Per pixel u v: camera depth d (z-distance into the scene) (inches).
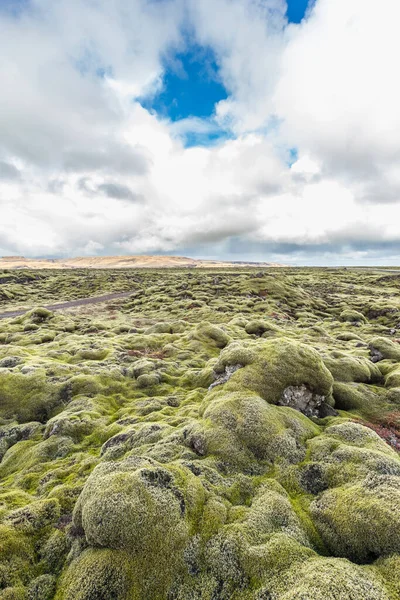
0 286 7160.4
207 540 528.4
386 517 510.9
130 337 2573.8
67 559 559.8
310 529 559.5
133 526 516.1
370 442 773.3
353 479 631.8
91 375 1492.4
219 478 674.8
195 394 1301.7
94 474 639.1
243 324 2883.9
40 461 943.7
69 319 3944.4
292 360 1085.1
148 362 1702.8
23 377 1430.9
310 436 823.7
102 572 486.9
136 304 5447.8
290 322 3649.1
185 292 5738.2
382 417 1098.7
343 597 398.0
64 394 1362.0
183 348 2133.4
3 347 2069.4
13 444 1104.8
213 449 765.3
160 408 1214.3
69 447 995.3
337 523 547.8
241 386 1017.5
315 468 688.4
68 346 2285.9
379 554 491.5
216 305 4591.5
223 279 6924.2
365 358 1656.0
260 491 644.7
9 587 513.3
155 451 800.3
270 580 454.9
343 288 6796.3
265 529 546.3
